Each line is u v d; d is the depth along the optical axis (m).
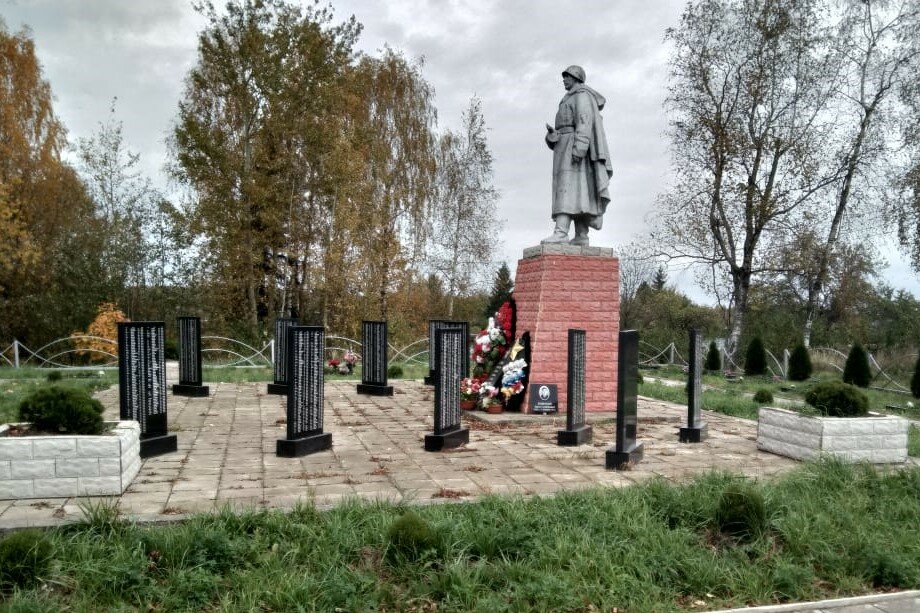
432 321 16.70
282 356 14.30
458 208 30.05
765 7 22.89
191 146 24.06
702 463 8.02
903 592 4.53
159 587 4.21
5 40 25.08
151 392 8.13
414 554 4.61
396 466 7.62
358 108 28.19
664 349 28.92
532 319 11.85
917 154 23.41
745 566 4.77
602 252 12.08
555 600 4.12
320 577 4.38
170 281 28.47
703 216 24.73
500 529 5.04
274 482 6.79
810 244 23.88
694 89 24.08
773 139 23.64
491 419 10.70
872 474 6.84
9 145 24.64
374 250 27.98
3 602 3.87
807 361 22.55
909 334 26.11
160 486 6.57
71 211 27.11
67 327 25.41
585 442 9.23
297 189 26.67
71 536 4.85
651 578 4.48
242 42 24.19
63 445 6.04
